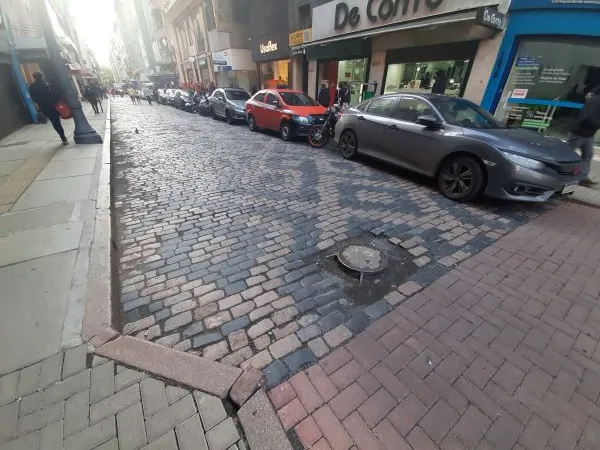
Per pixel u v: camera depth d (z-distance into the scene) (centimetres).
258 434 159
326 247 345
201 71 3108
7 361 196
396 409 173
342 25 1163
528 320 237
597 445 157
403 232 377
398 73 1075
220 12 2164
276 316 245
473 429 164
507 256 324
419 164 519
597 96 473
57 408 170
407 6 918
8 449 151
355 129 657
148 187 546
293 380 191
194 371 192
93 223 373
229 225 398
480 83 837
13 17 1313
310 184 550
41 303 242
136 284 285
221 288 278
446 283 281
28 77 1453
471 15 751
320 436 160
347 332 228
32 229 359
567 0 664
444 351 210
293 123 898
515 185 398
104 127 1223
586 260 317
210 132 1141
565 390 184
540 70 754
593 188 512
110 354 202
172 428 161
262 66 2095
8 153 753
